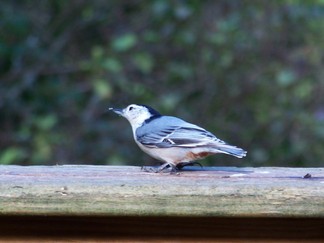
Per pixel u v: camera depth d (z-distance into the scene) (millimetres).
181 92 12742
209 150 5586
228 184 4250
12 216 4234
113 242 4254
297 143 12430
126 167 5477
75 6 13297
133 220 4258
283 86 12664
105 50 12555
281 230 4258
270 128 12594
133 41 11609
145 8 13234
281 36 12992
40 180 4375
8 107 12445
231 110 12812
